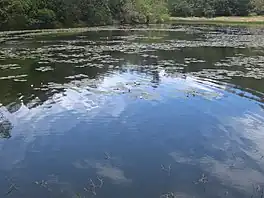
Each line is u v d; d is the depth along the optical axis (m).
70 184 5.82
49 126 8.39
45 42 25.38
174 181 5.91
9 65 16.03
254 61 17.86
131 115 9.18
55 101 10.38
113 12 48.47
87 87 12.04
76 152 7.02
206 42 26.84
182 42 26.59
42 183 5.86
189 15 73.56
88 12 43.56
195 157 6.82
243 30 41.06
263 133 8.04
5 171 6.25
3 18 33.91
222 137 7.80
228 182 5.88
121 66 16.05
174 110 9.62
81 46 23.20
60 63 16.62
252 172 6.23
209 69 15.52
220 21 62.22
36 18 36.56
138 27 43.25
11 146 7.28
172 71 15.00
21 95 11.01
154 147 7.27
